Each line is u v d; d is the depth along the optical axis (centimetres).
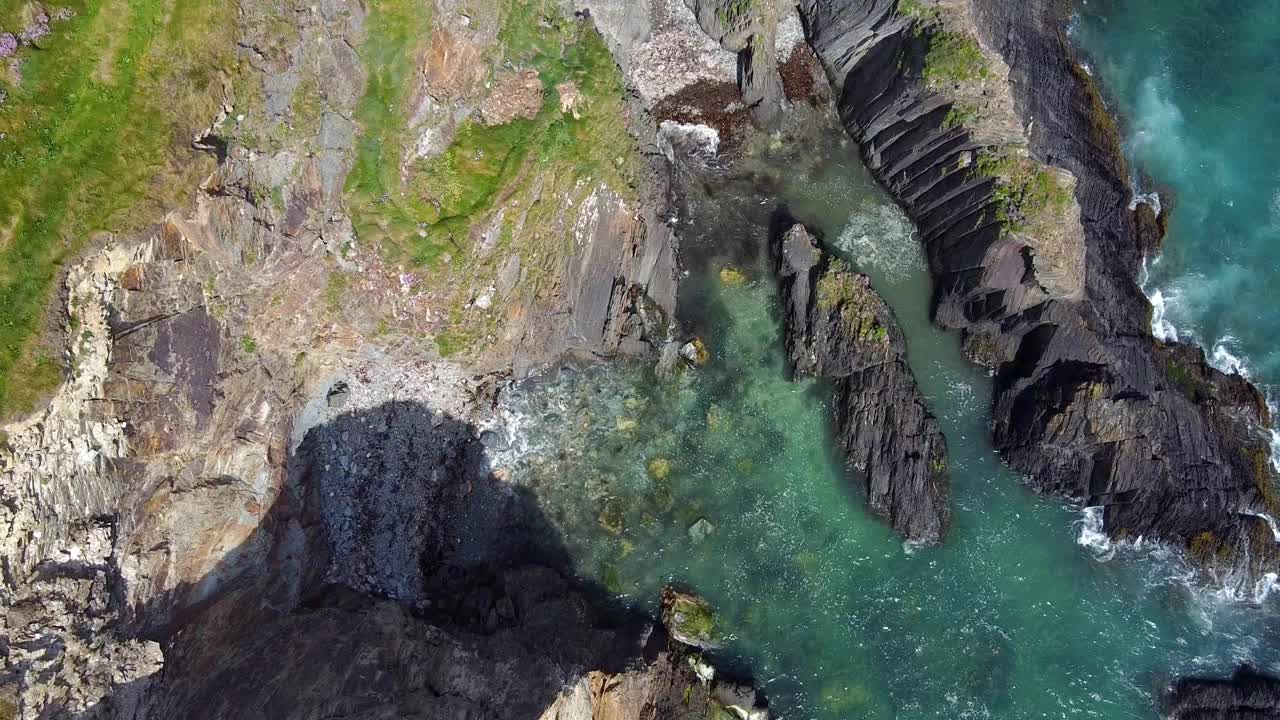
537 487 3412
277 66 2612
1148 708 3219
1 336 2094
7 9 2167
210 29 2441
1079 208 3297
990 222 3316
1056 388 3344
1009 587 3338
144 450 2444
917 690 3231
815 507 3434
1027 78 3422
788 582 3359
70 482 2219
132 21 2316
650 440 3472
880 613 3316
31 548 2106
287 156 2683
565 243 3247
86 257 2245
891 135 3553
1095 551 3388
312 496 3128
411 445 3291
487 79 3086
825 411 3534
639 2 3438
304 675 2536
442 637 2916
